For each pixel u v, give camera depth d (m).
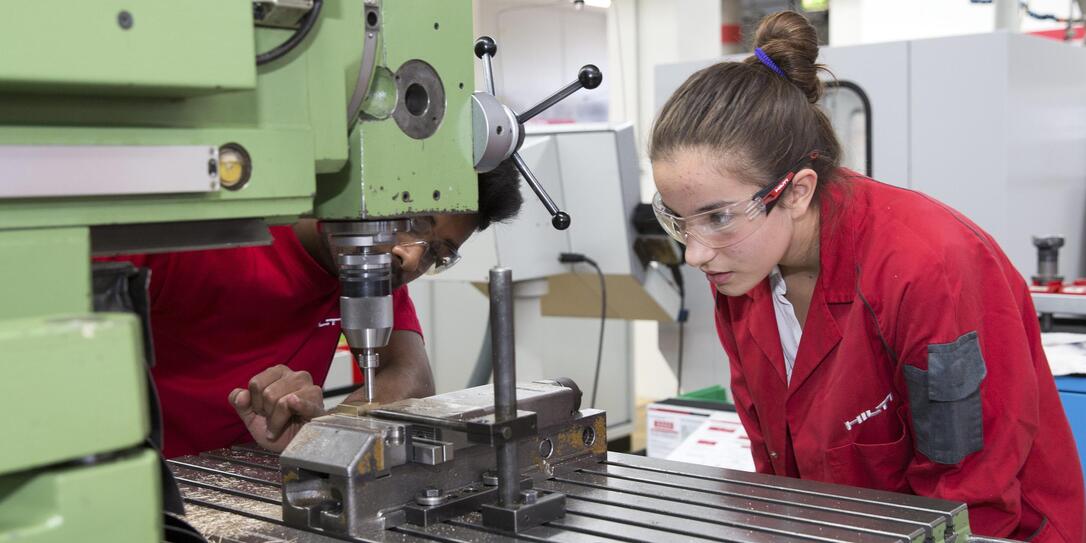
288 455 1.01
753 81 1.25
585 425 1.21
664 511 1.01
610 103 4.41
